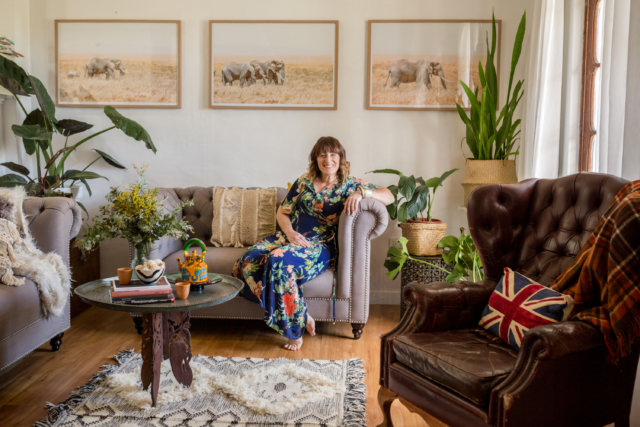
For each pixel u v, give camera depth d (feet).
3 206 7.66
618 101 6.17
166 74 11.44
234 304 8.95
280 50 11.33
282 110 11.48
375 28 11.21
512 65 9.67
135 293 5.96
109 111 10.25
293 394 6.73
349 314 8.91
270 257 8.46
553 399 4.50
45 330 7.54
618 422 5.06
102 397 6.57
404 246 9.79
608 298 4.57
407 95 11.31
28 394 6.76
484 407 4.58
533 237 6.32
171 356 6.57
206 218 10.60
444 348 5.17
